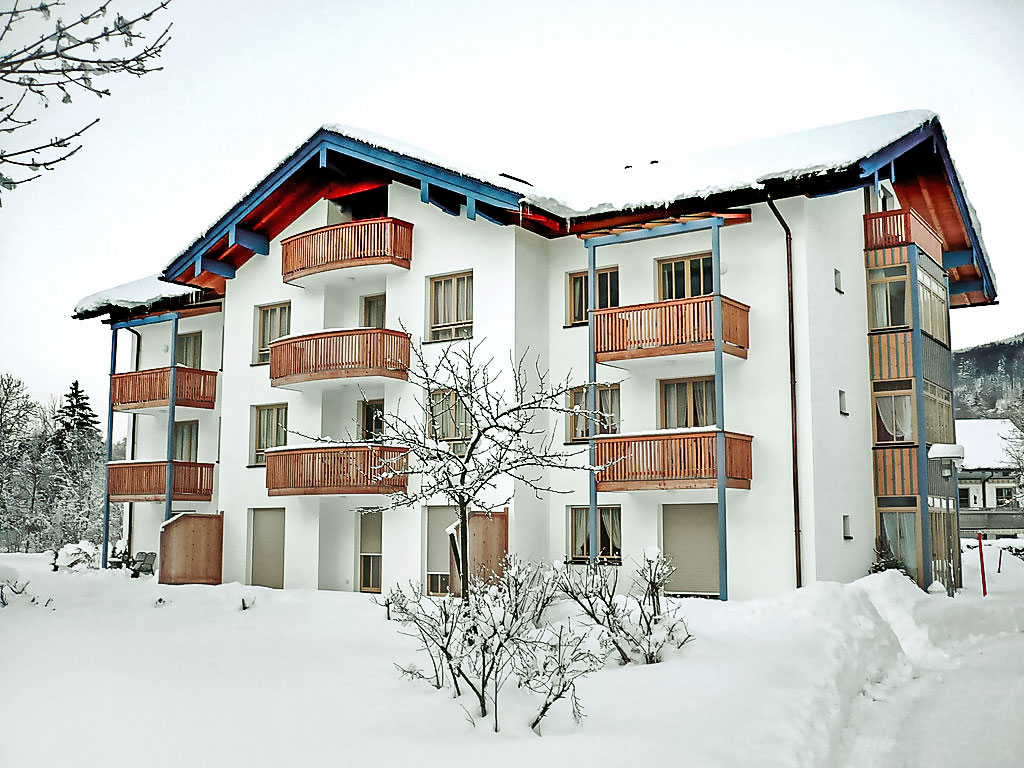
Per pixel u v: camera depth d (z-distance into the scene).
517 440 12.70
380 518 23.39
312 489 22.75
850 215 22.16
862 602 17.11
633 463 20.05
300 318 24.73
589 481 20.52
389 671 12.45
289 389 24.58
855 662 14.02
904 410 21.95
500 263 21.94
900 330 22.16
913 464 21.66
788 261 20.06
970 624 18.34
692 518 20.95
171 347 28.52
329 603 19.83
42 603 19.50
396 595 17.59
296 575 23.86
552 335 22.67
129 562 28.12
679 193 20.08
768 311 20.27
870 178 19.06
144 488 26.86
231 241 24.62
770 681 12.10
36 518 48.53
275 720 10.00
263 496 24.92
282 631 16.53
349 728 9.78
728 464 19.38
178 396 26.92
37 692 10.99
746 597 19.94
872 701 12.80
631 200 20.59
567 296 22.66
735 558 20.14
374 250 22.84
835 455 20.50
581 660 12.62
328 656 13.59
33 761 8.49
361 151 22.17
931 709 12.27
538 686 11.41
